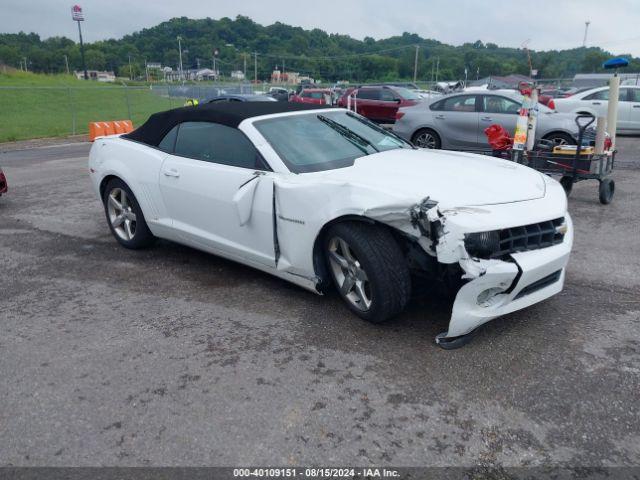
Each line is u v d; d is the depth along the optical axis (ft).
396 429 8.55
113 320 12.55
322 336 11.48
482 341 11.10
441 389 9.53
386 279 10.89
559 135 31.27
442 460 7.91
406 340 11.20
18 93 113.80
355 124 15.62
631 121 49.47
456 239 9.80
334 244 11.84
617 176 29.48
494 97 34.58
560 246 11.07
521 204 10.87
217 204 13.82
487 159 14.21
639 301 12.89
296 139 13.71
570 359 10.37
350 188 10.95
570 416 8.75
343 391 9.55
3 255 17.46
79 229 20.25
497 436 8.36
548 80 116.47
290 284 14.32
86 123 81.71
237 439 8.42
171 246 18.02
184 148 15.23
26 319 12.73
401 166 12.79
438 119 36.37
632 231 18.76
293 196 11.95
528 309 12.49
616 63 21.65
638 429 8.43
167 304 13.37
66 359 10.86
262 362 10.55
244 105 15.16
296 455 8.06
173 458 8.06
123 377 10.17
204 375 10.16
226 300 13.48
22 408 9.32
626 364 10.18
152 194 15.78
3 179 24.48
